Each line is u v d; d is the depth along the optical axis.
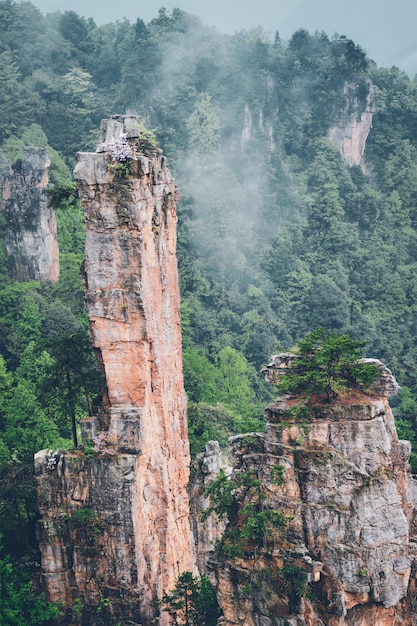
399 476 67.00
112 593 78.25
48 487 79.06
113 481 77.62
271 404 68.12
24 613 78.44
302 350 70.12
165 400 81.12
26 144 195.88
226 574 66.44
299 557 64.25
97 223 76.69
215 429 121.69
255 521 65.56
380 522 64.31
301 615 64.06
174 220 83.00
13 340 139.88
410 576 66.25
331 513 64.62
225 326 188.38
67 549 79.00
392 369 196.25
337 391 66.81
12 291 147.00
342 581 64.06
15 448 107.06
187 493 85.75
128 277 77.06
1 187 156.00
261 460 67.19
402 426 134.38
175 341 83.31
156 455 80.25
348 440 65.62
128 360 78.25
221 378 152.75
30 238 154.38
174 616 79.00
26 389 116.19
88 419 79.38
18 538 82.06
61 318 143.38
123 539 77.88
